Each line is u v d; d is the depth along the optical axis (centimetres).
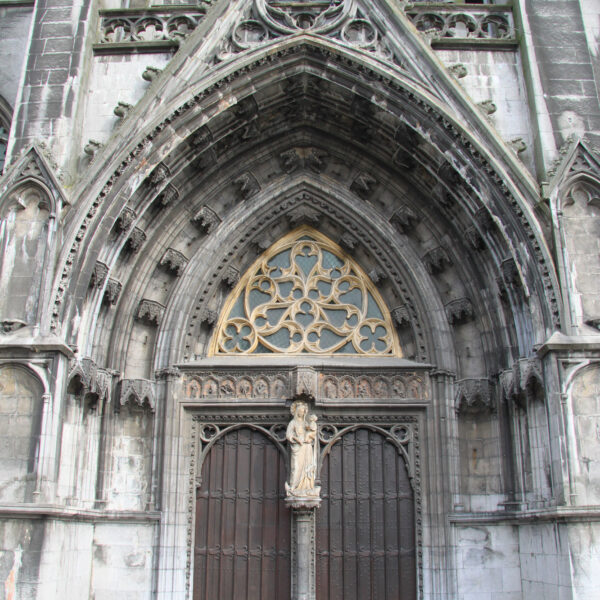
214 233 1714
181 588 1510
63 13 1612
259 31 1639
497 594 1480
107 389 1541
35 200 1430
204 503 1594
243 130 1659
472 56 1627
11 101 1828
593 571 1223
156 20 1694
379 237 1723
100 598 1473
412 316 1684
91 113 1584
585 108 1526
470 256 1653
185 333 1655
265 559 1558
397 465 1612
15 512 1235
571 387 1329
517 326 1516
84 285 1416
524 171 1477
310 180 1762
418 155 1611
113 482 1551
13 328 1349
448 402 1608
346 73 1584
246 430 1633
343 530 1579
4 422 1305
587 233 1421
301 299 1744
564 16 1605
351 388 1642
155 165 1514
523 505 1470
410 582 1546
